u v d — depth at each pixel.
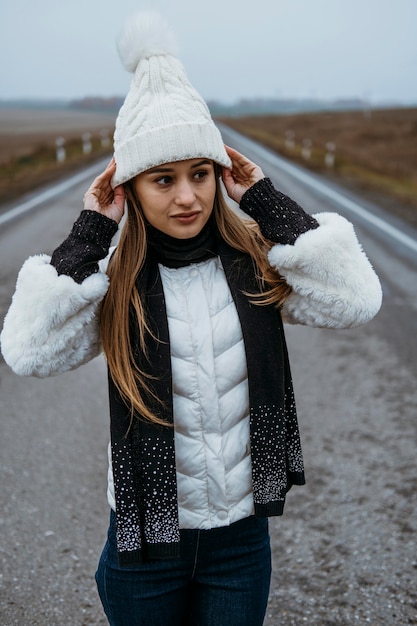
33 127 59.69
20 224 10.39
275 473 1.71
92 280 1.63
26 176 17.66
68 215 11.16
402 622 2.48
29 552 2.92
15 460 3.72
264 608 1.79
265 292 1.73
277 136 39.31
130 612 1.71
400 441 3.90
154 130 1.62
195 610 1.78
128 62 1.70
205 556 1.72
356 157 26.30
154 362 1.64
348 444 3.88
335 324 1.79
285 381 1.79
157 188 1.66
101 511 3.25
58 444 3.92
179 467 1.70
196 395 1.67
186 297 1.70
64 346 1.67
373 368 5.11
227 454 1.70
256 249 1.75
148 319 1.66
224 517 1.71
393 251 8.88
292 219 1.75
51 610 2.57
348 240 1.72
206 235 1.74
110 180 1.75
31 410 4.38
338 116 57.94
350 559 2.86
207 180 1.69
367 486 3.43
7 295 6.54
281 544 2.98
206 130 1.65
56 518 3.17
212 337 1.68
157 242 1.71
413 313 6.45
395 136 38.09
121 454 1.64
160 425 1.63
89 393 4.69
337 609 2.56
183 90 1.67
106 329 1.69
